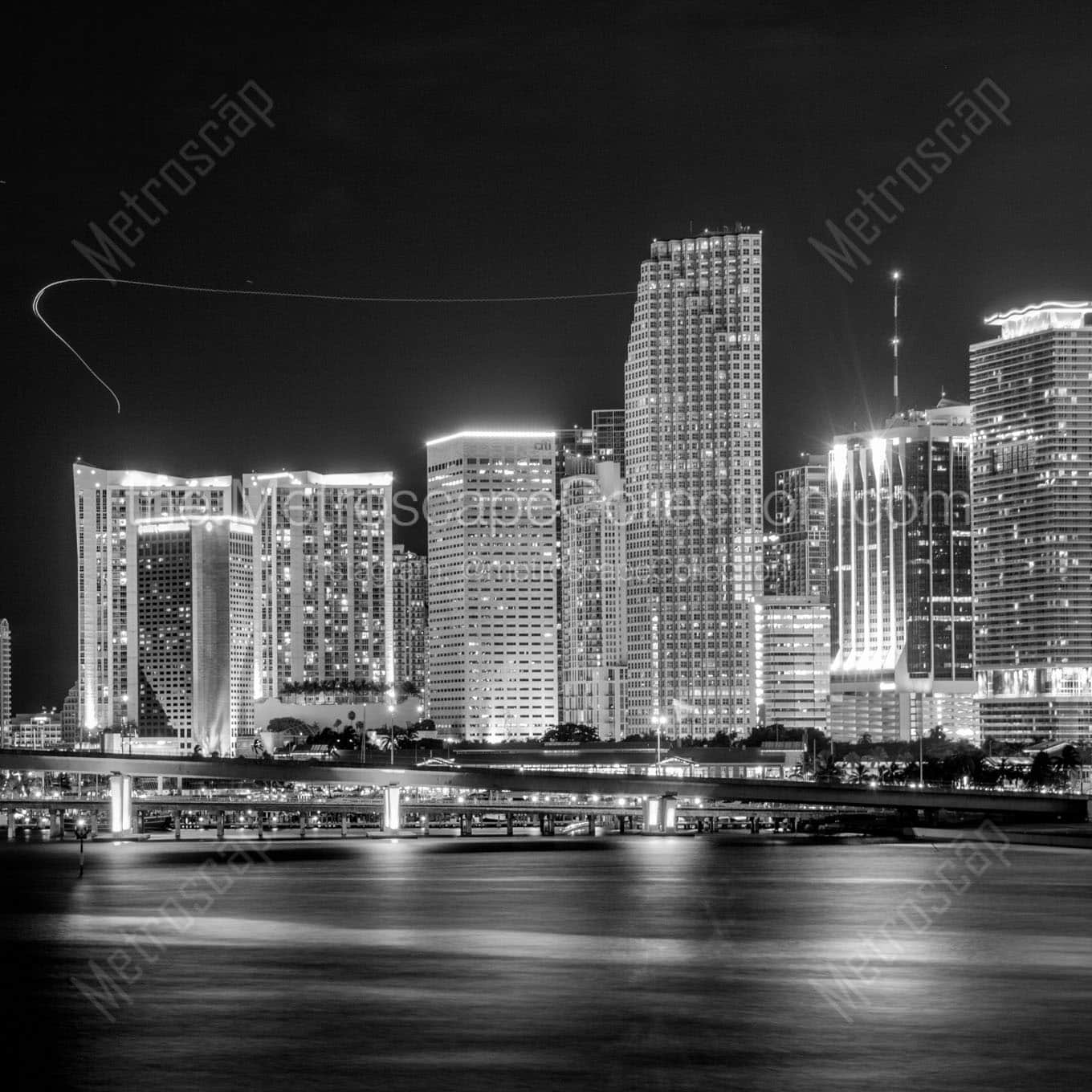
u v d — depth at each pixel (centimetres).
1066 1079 16062
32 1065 16712
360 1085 15900
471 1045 17438
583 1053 17100
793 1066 16600
